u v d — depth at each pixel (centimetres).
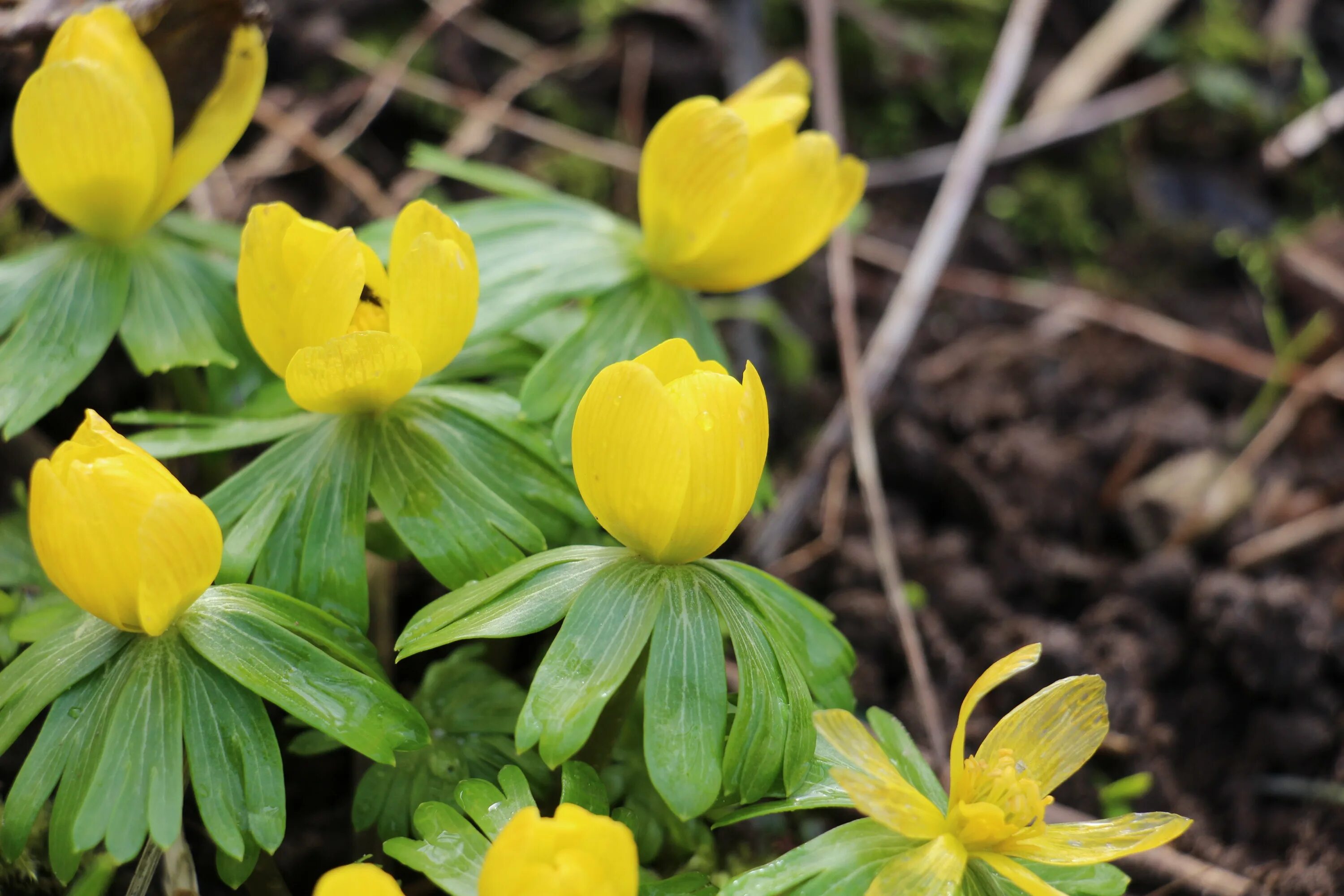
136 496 29
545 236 34
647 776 33
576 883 27
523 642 36
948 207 43
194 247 34
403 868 33
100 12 32
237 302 34
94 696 29
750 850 34
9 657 32
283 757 34
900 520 41
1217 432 42
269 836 29
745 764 29
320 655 30
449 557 31
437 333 31
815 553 39
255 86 34
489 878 28
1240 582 39
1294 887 35
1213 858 36
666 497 29
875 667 38
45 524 29
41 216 40
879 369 40
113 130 32
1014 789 29
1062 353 45
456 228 31
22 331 32
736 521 30
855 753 29
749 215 33
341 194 43
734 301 40
